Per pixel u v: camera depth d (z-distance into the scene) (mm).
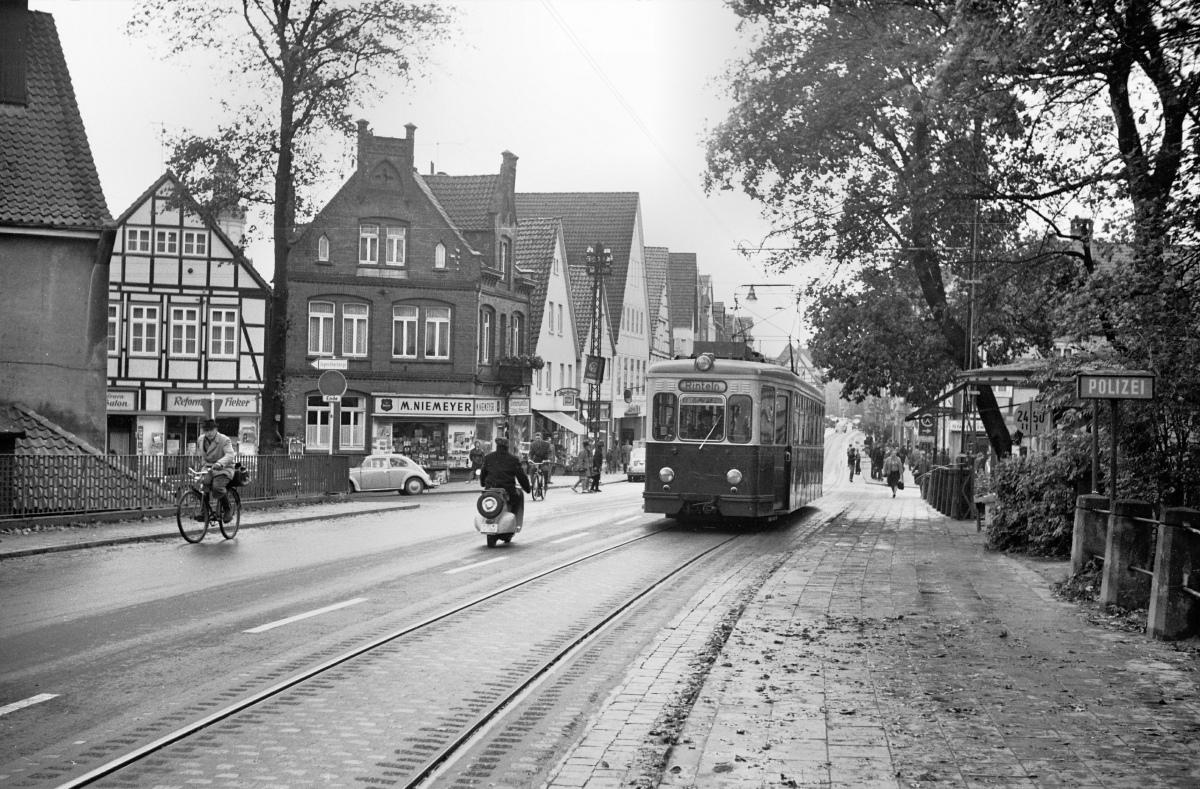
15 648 10484
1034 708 8328
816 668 9773
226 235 54188
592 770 6762
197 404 53938
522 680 9500
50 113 31469
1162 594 11273
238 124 35094
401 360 58156
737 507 25234
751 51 27359
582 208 90250
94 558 18188
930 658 10250
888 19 20594
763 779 6566
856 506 39562
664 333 105125
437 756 7211
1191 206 13734
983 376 24859
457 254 59094
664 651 10789
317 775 6758
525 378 64812
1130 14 13070
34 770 6727
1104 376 13672
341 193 57562
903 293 32125
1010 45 13539
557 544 21969
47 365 30062
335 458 35406
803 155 27766
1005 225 22016
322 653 10398
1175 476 16000
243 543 21234
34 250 30062
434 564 17953
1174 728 7766
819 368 33719
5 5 31375
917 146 23359
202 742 7445
